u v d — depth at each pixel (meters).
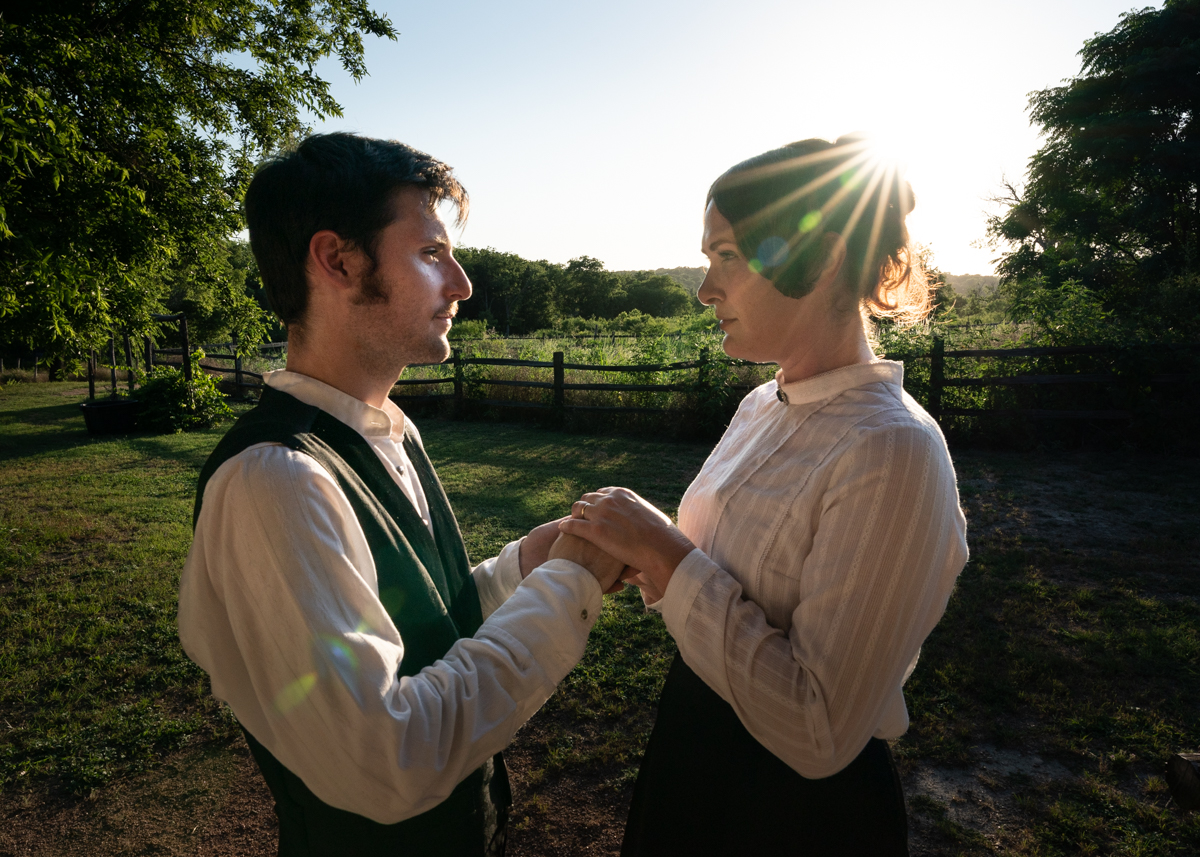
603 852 2.21
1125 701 2.89
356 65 8.70
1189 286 10.70
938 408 8.16
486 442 8.98
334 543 0.70
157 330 7.28
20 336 5.89
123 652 3.39
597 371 10.84
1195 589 3.98
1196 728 2.69
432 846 0.86
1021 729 2.72
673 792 1.08
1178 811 2.26
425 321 0.89
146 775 2.56
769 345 0.96
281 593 0.67
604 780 2.53
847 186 0.88
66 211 5.15
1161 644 3.31
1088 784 2.41
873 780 0.99
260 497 0.68
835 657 0.79
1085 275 20.59
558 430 9.92
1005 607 3.77
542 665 0.80
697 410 8.95
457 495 6.31
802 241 0.87
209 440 9.58
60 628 3.68
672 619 0.89
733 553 0.96
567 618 0.83
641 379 10.28
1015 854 2.13
